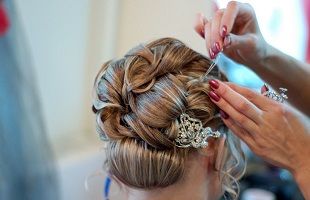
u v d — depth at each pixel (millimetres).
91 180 1454
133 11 1611
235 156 789
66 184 1379
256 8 1658
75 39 1538
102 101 696
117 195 1008
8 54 973
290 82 994
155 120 639
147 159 644
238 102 657
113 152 674
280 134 690
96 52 1620
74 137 1597
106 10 1584
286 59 971
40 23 1387
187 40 1460
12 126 978
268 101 690
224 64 996
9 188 983
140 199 699
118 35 1676
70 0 1476
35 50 1393
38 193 1055
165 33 1533
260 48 900
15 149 988
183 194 691
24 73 1028
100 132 711
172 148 652
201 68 704
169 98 641
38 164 1061
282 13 1702
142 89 657
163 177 654
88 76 1631
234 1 830
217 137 695
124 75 680
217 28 771
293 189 1521
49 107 1496
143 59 686
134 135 653
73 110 1604
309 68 1005
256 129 678
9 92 968
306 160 718
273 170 1602
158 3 1530
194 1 1445
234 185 835
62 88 1536
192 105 658
